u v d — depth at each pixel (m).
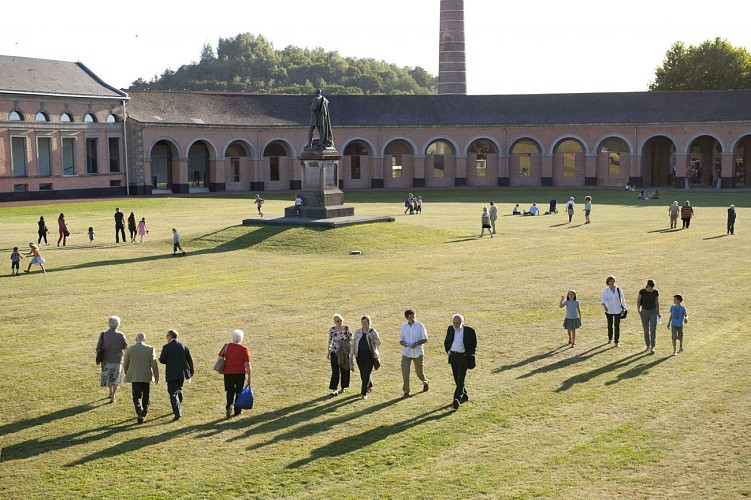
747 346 22.39
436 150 93.12
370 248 40.75
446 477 14.22
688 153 87.44
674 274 33.62
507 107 93.12
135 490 13.92
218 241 42.31
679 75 103.69
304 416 17.39
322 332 24.16
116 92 77.00
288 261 37.53
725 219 55.66
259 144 86.50
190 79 198.62
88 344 22.97
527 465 14.65
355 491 13.75
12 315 26.50
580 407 17.61
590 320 25.78
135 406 17.14
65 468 14.82
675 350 21.80
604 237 46.25
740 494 13.36
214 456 15.31
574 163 91.75
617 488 13.66
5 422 17.11
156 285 31.73
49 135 71.38
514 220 56.06
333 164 46.78
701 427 16.28
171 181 83.31
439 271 34.78
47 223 54.69
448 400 18.27
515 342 23.11
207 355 21.77
